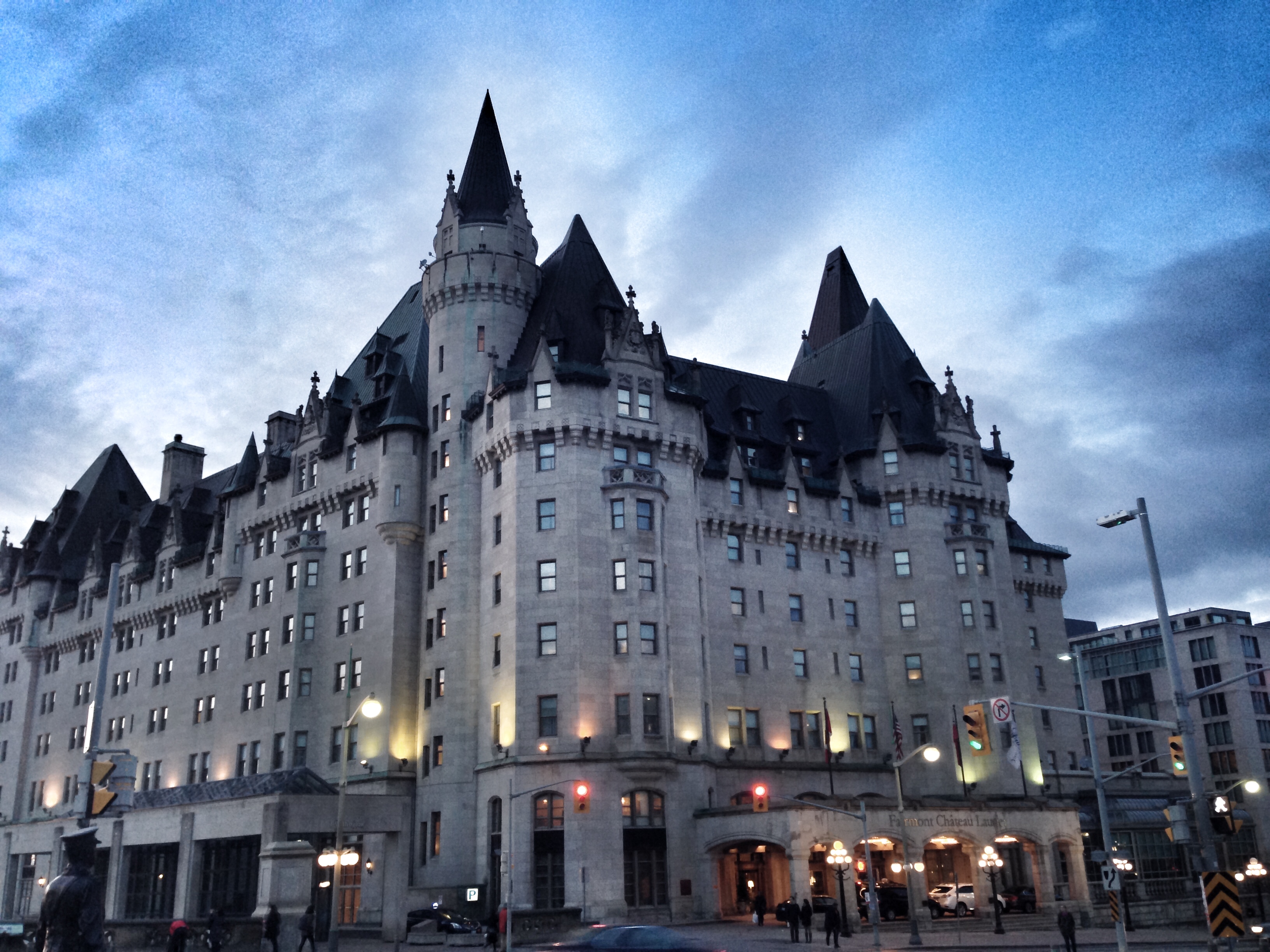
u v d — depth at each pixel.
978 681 80.31
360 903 68.44
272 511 86.12
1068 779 91.00
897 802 65.81
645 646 65.88
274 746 78.25
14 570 120.25
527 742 63.94
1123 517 34.25
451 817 67.25
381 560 76.38
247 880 56.06
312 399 86.38
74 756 103.06
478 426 74.19
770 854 66.69
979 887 67.81
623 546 67.50
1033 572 97.75
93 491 119.19
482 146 83.38
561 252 80.50
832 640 79.94
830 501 83.00
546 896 61.47
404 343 86.88
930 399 88.62
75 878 22.44
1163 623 32.66
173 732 90.62
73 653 108.94
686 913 63.31
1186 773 32.06
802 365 99.69
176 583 95.50
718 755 72.00
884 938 55.12
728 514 77.62
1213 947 28.80
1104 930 65.12
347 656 76.81
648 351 73.50
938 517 84.00
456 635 70.69
